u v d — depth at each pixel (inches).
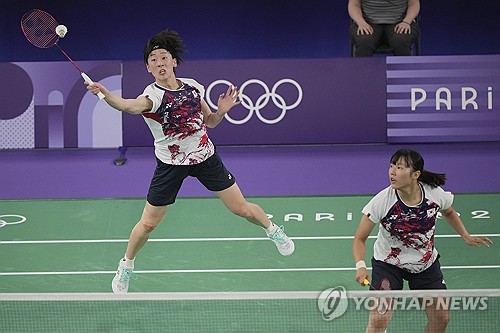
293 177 885.8
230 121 956.0
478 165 904.9
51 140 952.3
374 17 1005.8
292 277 652.7
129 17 1164.5
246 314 529.7
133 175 899.4
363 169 900.0
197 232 747.4
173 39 553.3
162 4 1160.2
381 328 461.1
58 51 1168.2
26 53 1167.6
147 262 684.7
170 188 571.5
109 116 953.5
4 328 526.3
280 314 523.8
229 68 944.3
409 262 485.1
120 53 1171.3
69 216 792.9
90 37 1168.2
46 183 880.3
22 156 952.3
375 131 956.6
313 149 955.3
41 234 748.0
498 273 655.8
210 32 1168.8
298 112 954.7
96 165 925.2
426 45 1170.6
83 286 641.0
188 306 553.3
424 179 473.1
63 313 551.2
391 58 946.1
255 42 1173.1
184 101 555.2
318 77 948.6
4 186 873.5
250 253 701.3
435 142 959.6
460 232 501.7
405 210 471.8
